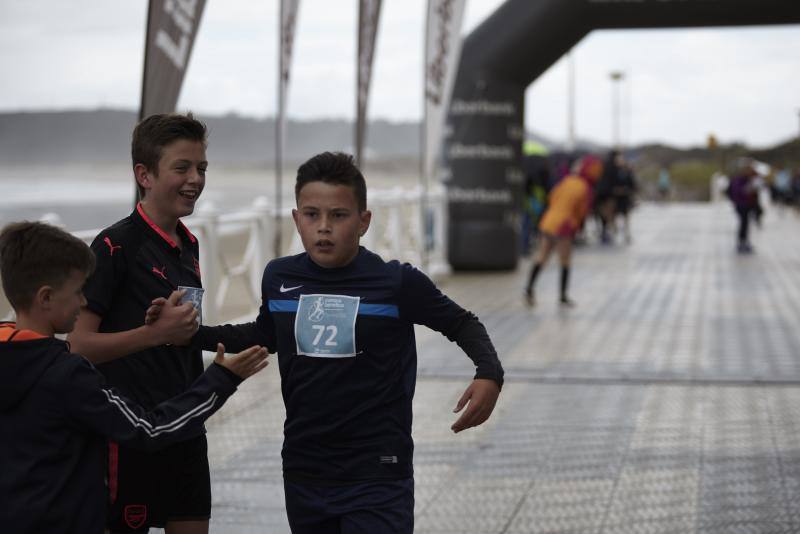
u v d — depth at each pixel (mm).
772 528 8898
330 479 5699
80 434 4914
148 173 6172
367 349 5691
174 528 6293
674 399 13930
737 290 26125
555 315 21641
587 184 22719
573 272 30547
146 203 6238
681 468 10727
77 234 11578
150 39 11055
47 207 58812
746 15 26953
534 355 17094
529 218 36281
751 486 10102
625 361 16562
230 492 9922
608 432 12195
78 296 4984
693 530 8875
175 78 11297
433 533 8828
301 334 5711
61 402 4809
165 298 6113
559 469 10719
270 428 12344
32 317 4891
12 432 4801
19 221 4988
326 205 5668
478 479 10383
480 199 29391
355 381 5688
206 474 6355
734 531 8836
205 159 6305
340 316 5688
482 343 5812
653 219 62406
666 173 91562
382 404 5719
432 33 24078
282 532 8844
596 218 46344
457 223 29641
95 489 4941
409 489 5797
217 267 16500
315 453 5727
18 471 4773
